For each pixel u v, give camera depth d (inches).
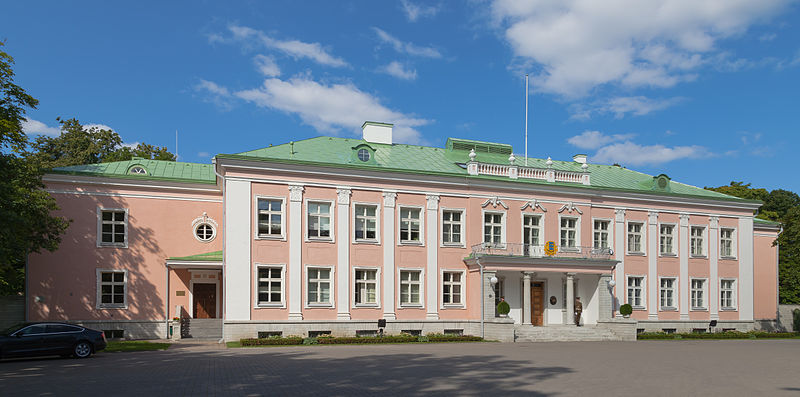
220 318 1567.4
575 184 1753.2
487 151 1878.7
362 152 1584.6
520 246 1636.3
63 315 1425.9
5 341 917.8
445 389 601.0
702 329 1875.0
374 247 1508.4
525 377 700.7
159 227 1533.0
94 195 1480.1
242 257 1380.4
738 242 1978.3
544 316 1678.2
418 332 1523.1
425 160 1722.4
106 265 1472.7
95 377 692.7
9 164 1145.4
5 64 1168.8
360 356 962.1
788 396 594.2
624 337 1560.0
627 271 1796.3
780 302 2488.9
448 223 1599.4
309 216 1464.1
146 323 1488.7
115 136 2464.3
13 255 1274.6
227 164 1390.3
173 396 552.4
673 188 1964.8
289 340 1258.6
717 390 625.6
